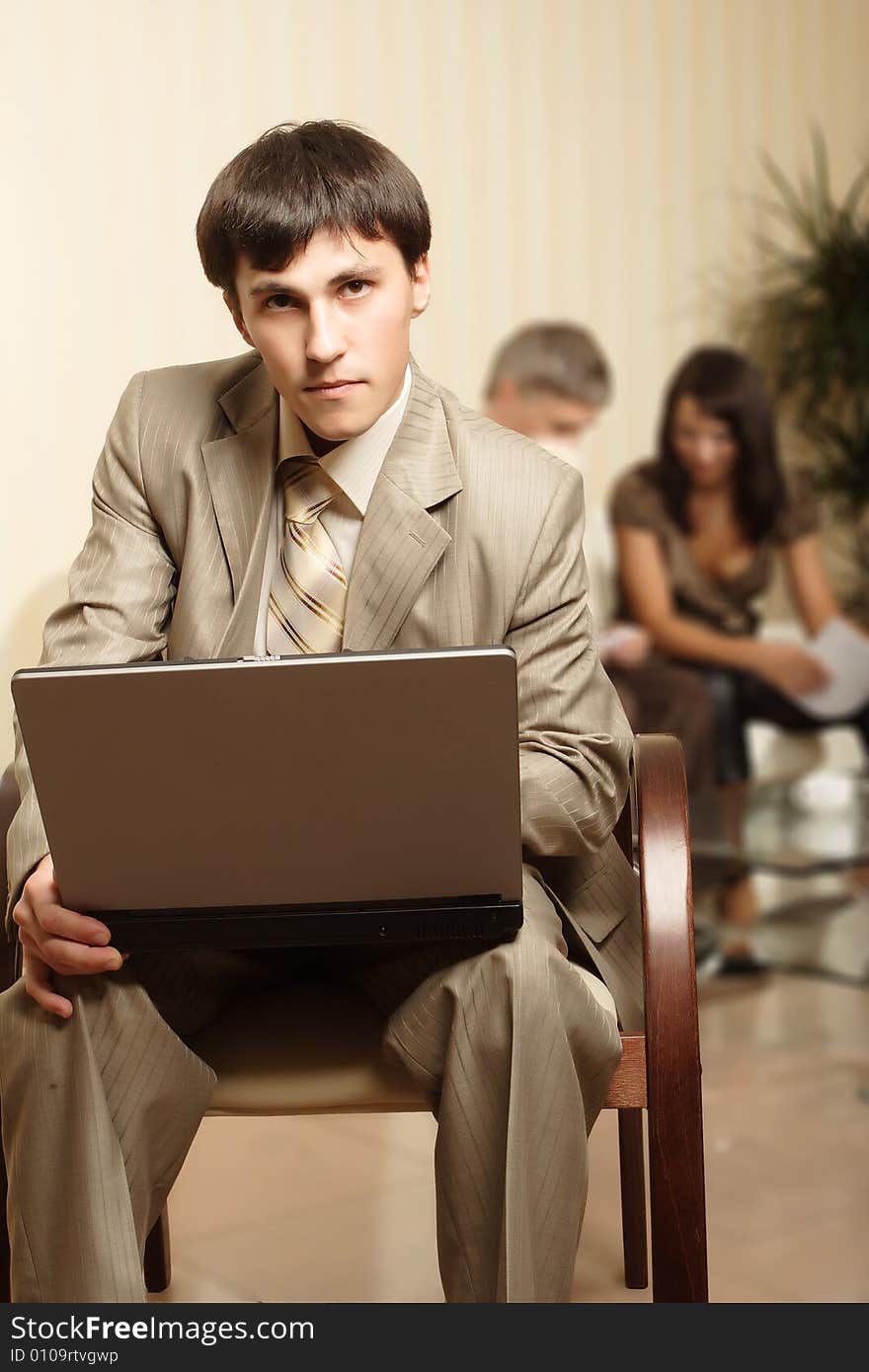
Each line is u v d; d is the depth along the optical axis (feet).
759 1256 6.50
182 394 5.12
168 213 11.96
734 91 15.81
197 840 3.99
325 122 4.70
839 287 15.57
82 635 4.81
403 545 4.67
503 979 4.20
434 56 13.74
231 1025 4.85
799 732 14.52
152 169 11.87
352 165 4.42
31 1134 4.29
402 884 4.11
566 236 14.71
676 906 4.45
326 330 4.31
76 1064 4.24
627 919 5.00
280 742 3.79
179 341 12.03
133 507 4.99
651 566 14.23
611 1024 4.40
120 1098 4.29
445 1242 4.31
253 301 4.42
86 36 11.48
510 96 14.28
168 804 3.91
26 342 11.22
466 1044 4.24
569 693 4.69
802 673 14.39
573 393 14.35
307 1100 4.50
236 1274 6.32
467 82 13.99
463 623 4.70
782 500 14.76
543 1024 4.19
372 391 4.44
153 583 4.93
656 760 4.66
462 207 14.03
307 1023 4.84
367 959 4.79
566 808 4.52
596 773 4.60
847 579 16.30
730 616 14.51
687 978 4.40
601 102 14.90
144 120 11.82
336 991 5.07
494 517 4.74
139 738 3.79
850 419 16.26
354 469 4.80
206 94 12.21
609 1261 6.36
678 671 13.78
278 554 4.92
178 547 4.95
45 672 3.71
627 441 15.16
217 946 4.20
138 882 4.09
